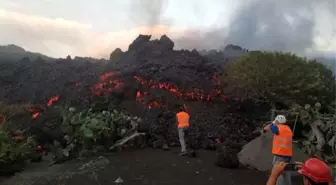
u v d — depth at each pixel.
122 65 19.69
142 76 17.53
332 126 10.48
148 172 9.29
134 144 12.15
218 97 16.61
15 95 17.72
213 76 18.62
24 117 14.54
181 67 19.06
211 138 13.22
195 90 16.81
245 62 14.50
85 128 11.42
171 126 13.80
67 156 10.80
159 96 15.89
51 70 20.50
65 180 8.62
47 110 15.09
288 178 6.23
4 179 8.98
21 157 10.16
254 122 14.77
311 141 10.64
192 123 14.15
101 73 18.56
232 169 9.87
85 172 9.27
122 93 15.75
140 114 14.65
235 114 15.35
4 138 10.41
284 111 12.57
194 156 11.09
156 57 21.50
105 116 12.67
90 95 15.99
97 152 11.45
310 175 3.07
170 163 10.20
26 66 21.48
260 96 14.19
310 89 13.16
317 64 15.70
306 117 11.23
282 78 13.10
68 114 12.16
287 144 6.80
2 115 13.73
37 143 12.33
